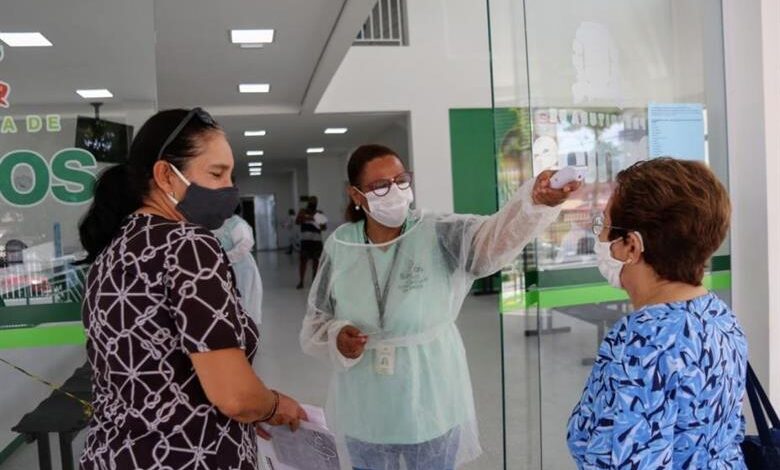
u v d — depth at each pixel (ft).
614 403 3.02
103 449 3.37
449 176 25.35
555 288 6.46
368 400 5.46
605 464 3.05
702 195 3.07
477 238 5.36
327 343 5.66
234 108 24.49
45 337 8.09
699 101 6.95
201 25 14.11
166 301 3.29
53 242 8.08
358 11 13.17
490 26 5.82
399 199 5.38
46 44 8.01
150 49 8.27
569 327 6.52
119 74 8.27
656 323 3.03
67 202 8.11
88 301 3.52
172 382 3.32
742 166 6.95
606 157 6.61
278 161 49.65
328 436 4.15
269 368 14.97
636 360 2.98
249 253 13.58
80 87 8.16
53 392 7.95
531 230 4.93
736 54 6.89
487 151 25.75
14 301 8.04
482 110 25.64
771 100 6.67
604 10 6.52
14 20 7.84
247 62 17.61
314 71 19.01
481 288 25.04
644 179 3.21
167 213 3.66
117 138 8.26
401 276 5.46
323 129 30.50
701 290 3.29
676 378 2.93
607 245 3.41
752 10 6.71
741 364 3.21
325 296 5.82
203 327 3.23
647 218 3.13
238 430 3.59
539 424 6.41
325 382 13.66
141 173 3.58
